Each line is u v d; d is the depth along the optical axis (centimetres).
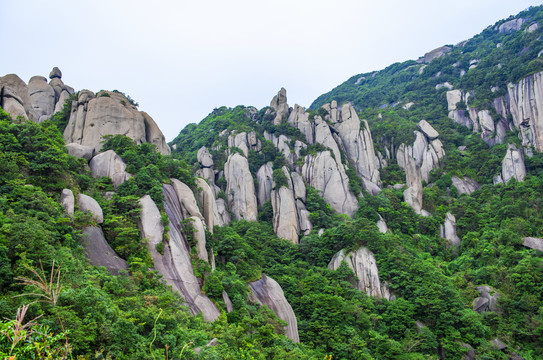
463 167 9188
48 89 7612
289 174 8006
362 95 15375
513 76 10131
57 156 4078
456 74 13488
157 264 3916
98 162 4916
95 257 3528
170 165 5278
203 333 3158
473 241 7106
